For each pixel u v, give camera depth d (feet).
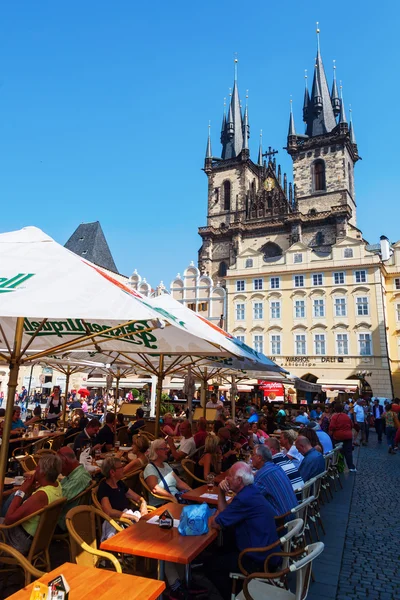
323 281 169.99
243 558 16.51
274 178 261.85
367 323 161.17
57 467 18.49
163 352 33.55
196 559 20.94
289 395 154.61
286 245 232.94
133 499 22.63
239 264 185.68
